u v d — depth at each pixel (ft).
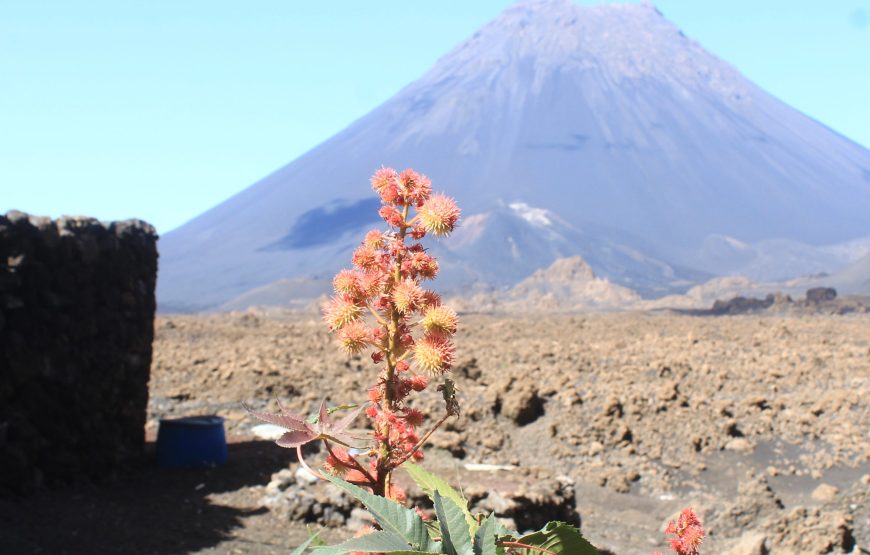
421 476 7.41
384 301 7.50
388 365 7.48
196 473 39.93
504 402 56.18
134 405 40.60
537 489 34.91
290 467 40.78
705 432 53.42
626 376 65.36
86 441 36.63
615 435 53.47
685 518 7.27
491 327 121.19
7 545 27.27
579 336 107.14
